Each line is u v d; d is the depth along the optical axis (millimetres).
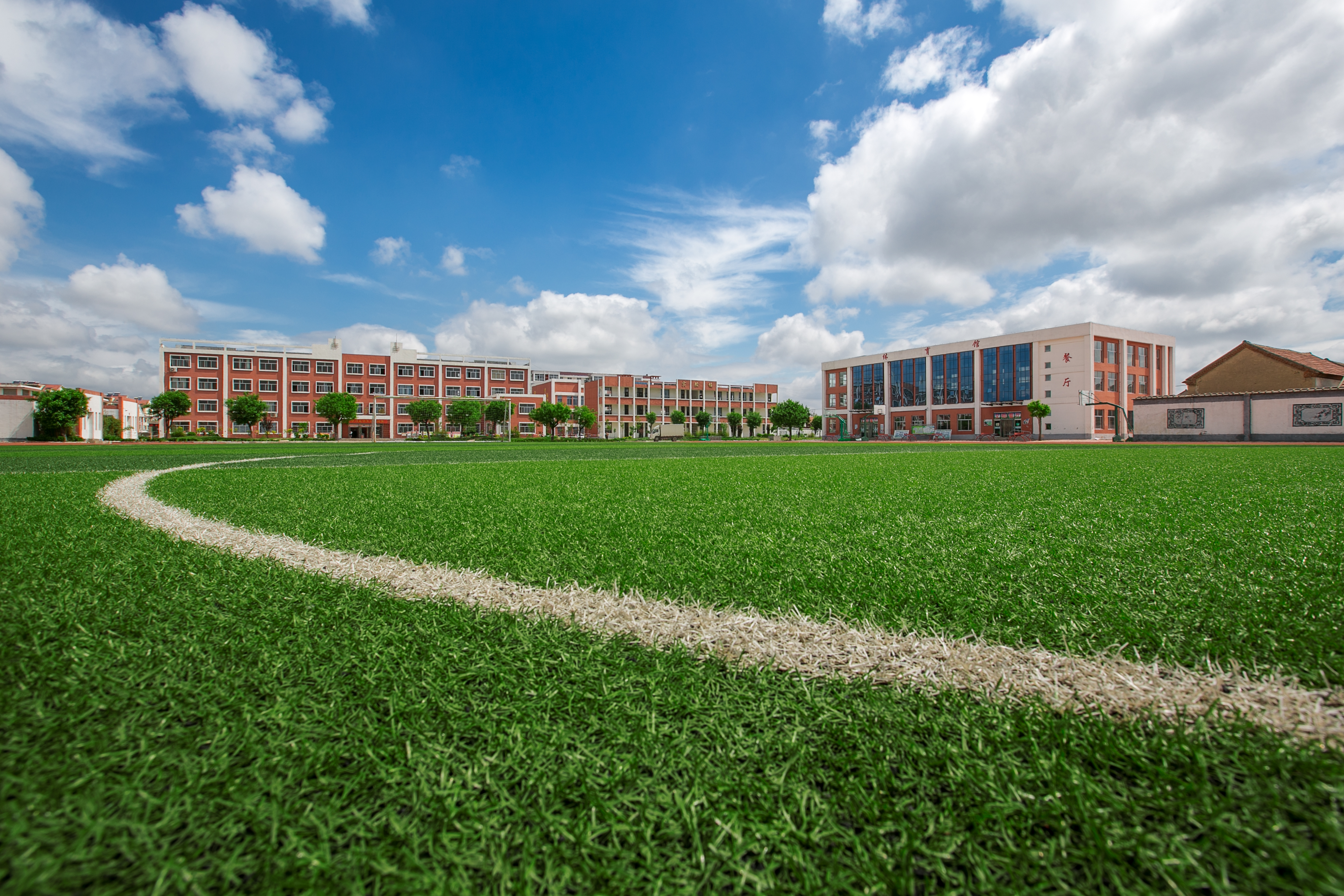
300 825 1009
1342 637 1819
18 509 5172
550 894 870
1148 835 971
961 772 1154
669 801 1081
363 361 66812
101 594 2441
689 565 2990
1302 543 3383
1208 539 3543
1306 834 960
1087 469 10109
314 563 3076
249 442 45562
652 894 869
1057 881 889
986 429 47125
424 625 2062
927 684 1562
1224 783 1101
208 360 59781
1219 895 853
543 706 1438
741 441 59125
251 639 1899
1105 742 1249
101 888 864
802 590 2498
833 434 61406
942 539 3652
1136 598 2303
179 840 970
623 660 1749
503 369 75125
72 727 1313
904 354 53406
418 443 44500
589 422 67688
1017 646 1815
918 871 925
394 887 883
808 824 1021
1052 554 3162
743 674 1637
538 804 1077
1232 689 1494
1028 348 44031
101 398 47312
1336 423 25422
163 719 1359
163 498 6059
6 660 1690
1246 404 27750
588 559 3152
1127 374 43375
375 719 1366
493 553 3336
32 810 1024
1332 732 1266
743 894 873
